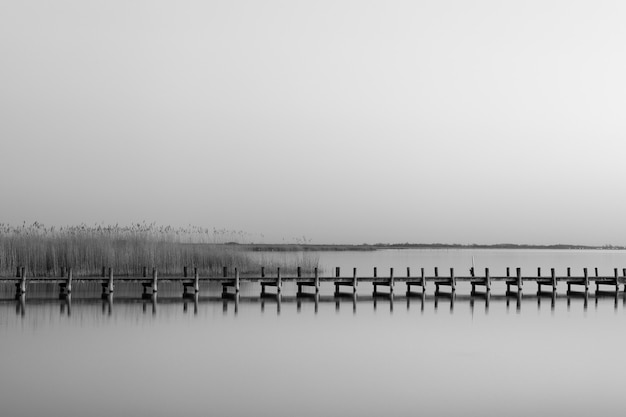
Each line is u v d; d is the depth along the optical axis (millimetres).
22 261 51062
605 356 27453
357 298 48000
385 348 28844
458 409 20250
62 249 52375
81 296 45906
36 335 30906
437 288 52219
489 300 47375
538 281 52219
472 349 28734
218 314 38219
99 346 28641
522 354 27750
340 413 19797
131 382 22906
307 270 64938
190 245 58000
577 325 35344
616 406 20594
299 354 27516
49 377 23484
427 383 23078
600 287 61312
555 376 24141
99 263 52844
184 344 29266
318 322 35688
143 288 48438
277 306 42406
